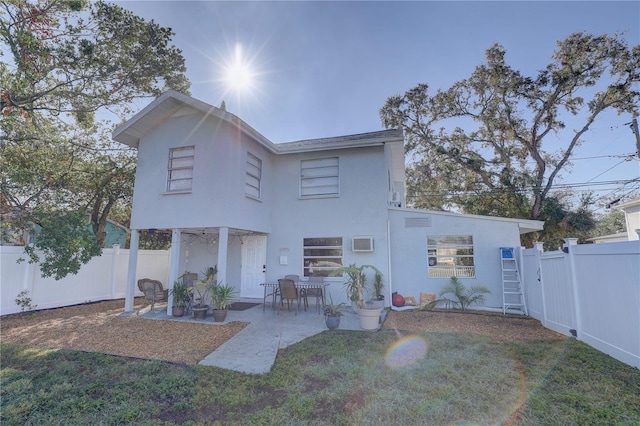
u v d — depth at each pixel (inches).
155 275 550.3
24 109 374.0
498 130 781.9
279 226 452.4
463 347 235.5
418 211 424.5
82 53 428.1
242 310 386.0
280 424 135.9
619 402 145.9
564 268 263.0
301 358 217.3
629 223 730.8
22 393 166.6
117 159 535.8
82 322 329.1
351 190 434.3
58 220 338.6
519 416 137.0
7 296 356.8
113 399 160.4
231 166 356.2
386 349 234.1
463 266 406.6
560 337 255.8
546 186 741.9
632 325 185.3
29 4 373.1
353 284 383.9
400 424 133.9
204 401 159.2
